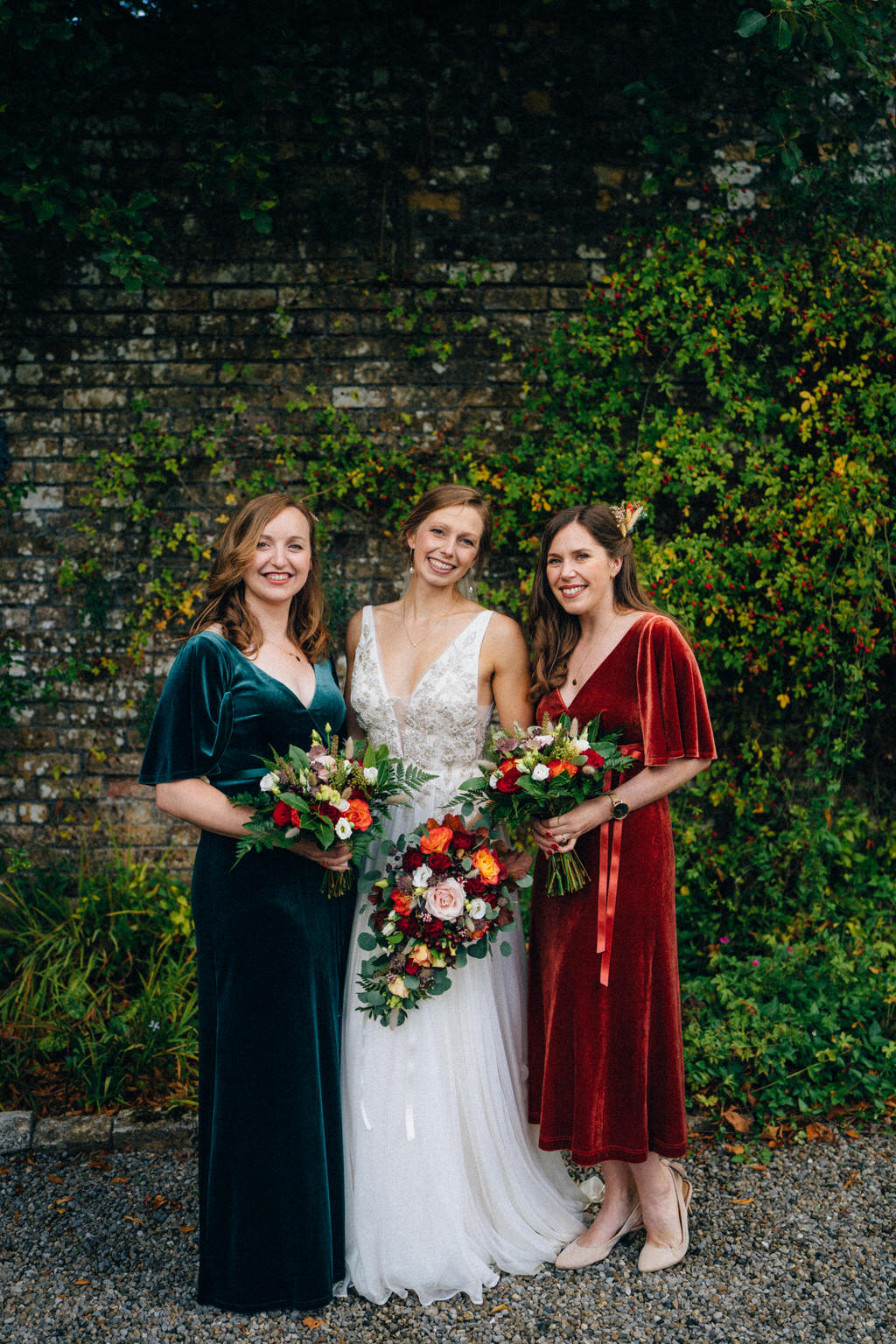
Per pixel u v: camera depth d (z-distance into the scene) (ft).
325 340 12.45
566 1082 7.36
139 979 11.27
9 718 12.49
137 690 12.63
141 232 11.03
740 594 12.41
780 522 12.18
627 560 7.73
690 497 12.63
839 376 12.34
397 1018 7.23
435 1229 7.14
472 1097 7.40
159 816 12.67
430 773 7.59
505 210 12.43
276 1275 6.94
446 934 7.03
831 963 10.73
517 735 7.16
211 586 7.28
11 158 11.12
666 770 7.22
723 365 12.30
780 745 12.92
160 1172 8.87
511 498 12.14
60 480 12.46
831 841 12.32
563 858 7.17
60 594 12.58
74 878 12.43
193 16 11.89
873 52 11.97
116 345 12.37
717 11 12.44
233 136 11.89
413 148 12.30
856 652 12.42
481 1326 6.86
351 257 12.39
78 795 12.62
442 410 12.53
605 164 12.48
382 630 7.95
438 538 7.59
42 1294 7.29
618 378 12.41
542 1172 8.01
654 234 12.43
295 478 12.52
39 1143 9.09
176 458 12.44
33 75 11.42
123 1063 9.89
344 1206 7.20
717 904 12.60
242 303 12.37
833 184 12.51
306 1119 6.86
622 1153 7.14
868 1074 9.70
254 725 6.99
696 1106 9.55
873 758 13.15
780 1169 8.75
